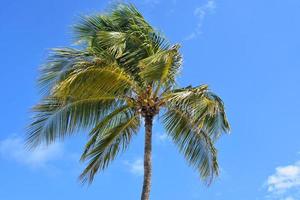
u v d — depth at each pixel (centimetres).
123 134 1680
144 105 1584
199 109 1427
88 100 1526
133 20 1658
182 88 1569
